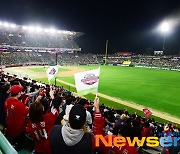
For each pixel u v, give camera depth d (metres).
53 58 82.19
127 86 36.00
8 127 5.33
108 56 97.62
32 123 4.52
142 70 63.91
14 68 60.50
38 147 4.59
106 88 34.12
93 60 91.12
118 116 13.89
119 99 27.48
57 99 5.95
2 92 6.55
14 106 5.22
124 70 62.47
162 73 56.75
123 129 4.07
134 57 91.69
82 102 8.20
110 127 10.48
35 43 82.12
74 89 32.84
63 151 2.94
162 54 99.94
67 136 2.92
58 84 36.84
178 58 79.56
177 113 22.16
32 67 64.94
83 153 2.94
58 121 4.82
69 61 84.06
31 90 13.73
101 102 25.84
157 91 32.47
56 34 90.88
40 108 4.45
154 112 22.39
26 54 77.00
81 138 2.97
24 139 5.41
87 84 5.94
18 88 5.50
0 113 6.52
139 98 28.06
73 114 2.89
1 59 66.75
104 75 49.47
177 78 47.19
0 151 2.01
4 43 72.69
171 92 31.92
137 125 8.23
